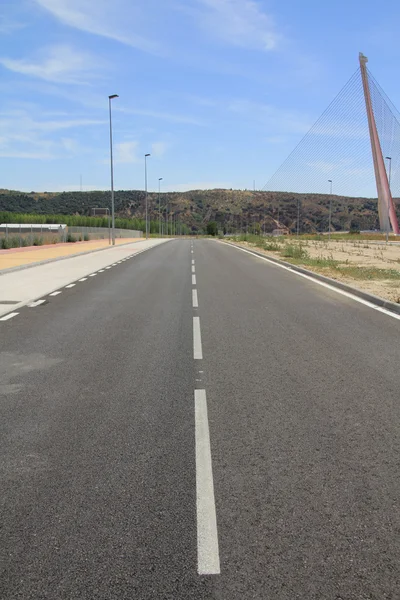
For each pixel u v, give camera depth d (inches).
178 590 99.3
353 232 4079.7
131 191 7564.0
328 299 504.1
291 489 137.9
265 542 114.3
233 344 309.7
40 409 200.2
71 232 2361.0
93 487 139.6
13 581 102.1
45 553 110.7
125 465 152.7
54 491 137.6
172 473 147.5
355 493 135.8
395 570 104.9
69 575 103.7
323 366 260.7
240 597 97.4
